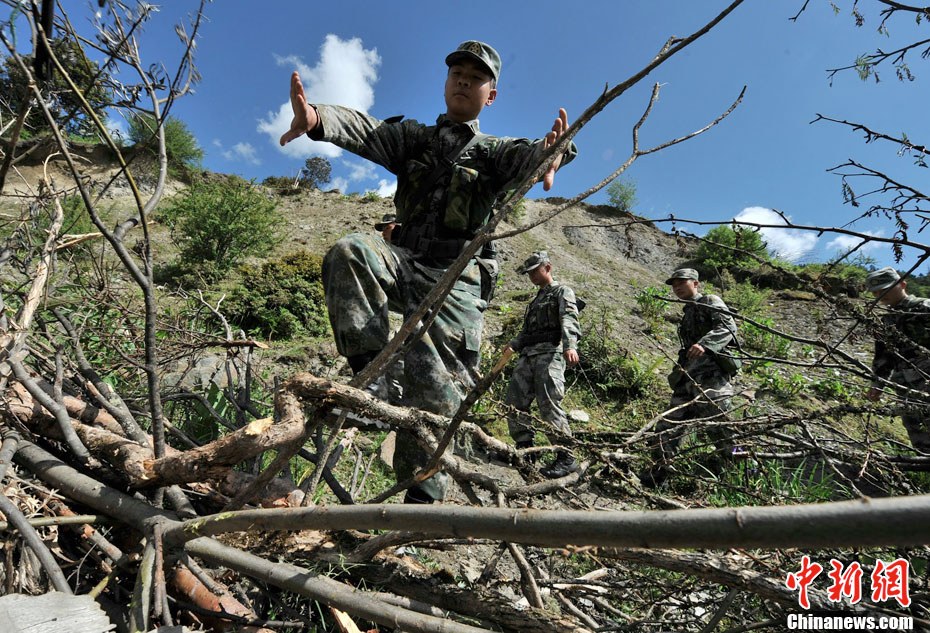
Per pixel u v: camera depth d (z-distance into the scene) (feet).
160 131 4.40
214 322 12.46
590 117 3.48
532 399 15.08
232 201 32.50
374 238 7.25
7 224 6.41
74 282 7.46
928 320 9.92
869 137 4.82
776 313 29.35
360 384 4.29
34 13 3.27
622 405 19.81
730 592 4.11
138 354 7.89
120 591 3.95
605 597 5.20
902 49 4.73
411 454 7.15
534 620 3.71
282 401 4.05
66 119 4.29
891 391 6.64
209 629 3.94
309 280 27.48
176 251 32.91
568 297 14.67
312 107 6.88
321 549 4.44
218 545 3.82
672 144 3.79
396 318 22.48
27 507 3.97
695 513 1.82
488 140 7.76
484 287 8.43
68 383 6.03
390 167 7.84
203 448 3.91
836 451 6.11
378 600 3.62
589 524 2.05
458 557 7.18
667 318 32.12
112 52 4.01
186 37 4.19
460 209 7.52
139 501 4.11
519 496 4.72
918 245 4.04
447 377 7.18
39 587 3.60
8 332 5.13
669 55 3.11
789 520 1.62
